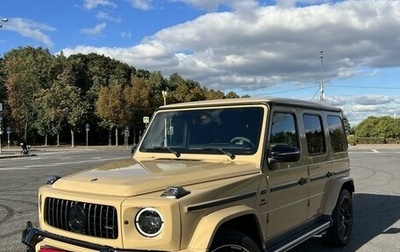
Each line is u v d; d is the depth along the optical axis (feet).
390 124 191.11
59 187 12.78
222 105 15.74
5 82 242.37
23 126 234.99
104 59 295.89
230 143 14.98
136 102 226.58
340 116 22.41
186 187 11.83
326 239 20.76
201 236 11.07
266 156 14.44
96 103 231.71
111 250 10.85
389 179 49.16
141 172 12.87
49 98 218.79
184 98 270.46
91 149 174.09
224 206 12.21
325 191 19.31
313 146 18.38
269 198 14.42
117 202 10.96
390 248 20.81
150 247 10.71
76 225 11.72
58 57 266.77
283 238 15.48
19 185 45.96
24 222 27.04
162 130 16.72
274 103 15.42
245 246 12.29
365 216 28.25
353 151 118.62
